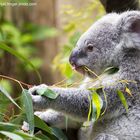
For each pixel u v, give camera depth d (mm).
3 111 8469
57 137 8805
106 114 9305
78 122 9625
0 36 11039
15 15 19281
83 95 9133
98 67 9891
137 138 9281
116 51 9656
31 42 19375
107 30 9852
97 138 9195
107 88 9258
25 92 8172
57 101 9008
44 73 18859
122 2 11406
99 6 14109
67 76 10031
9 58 16969
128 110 9336
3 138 7641
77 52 9961
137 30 9531
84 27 14227
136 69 9477
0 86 8008
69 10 14703
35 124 8383
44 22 19531
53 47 19516
